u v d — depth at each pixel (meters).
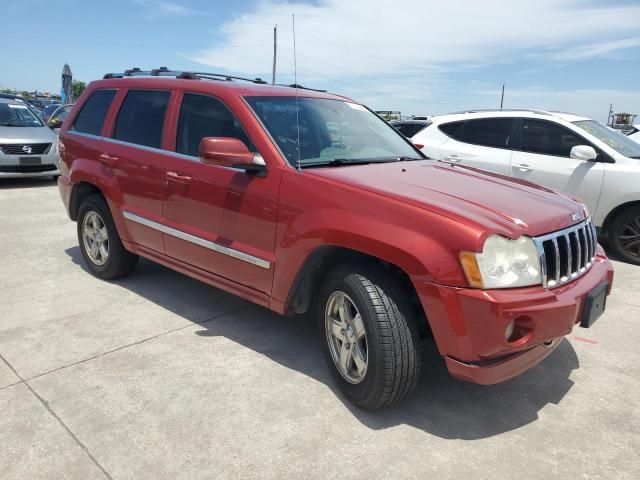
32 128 10.73
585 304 2.85
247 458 2.60
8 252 5.84
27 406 2.96
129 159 4.33
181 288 4.82
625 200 6.05
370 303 2.76
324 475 2.50
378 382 2.78
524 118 6.98
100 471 2.49
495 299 2.47
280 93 3.93
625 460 2.66
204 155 3.21
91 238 5.03
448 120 7.71
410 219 2.68
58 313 4.20
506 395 3.24
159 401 3.04
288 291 3.24
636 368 3.61
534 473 2.55
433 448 2.72
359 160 3.70
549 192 3.39
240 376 3.34
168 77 4.39
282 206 3.20
